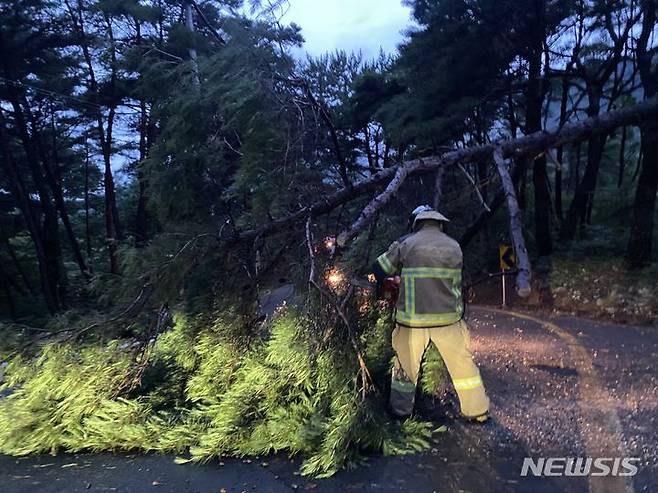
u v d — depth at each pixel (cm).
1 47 1519
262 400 371
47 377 368
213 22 1102
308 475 305
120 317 402
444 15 1088
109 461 334
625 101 1562
